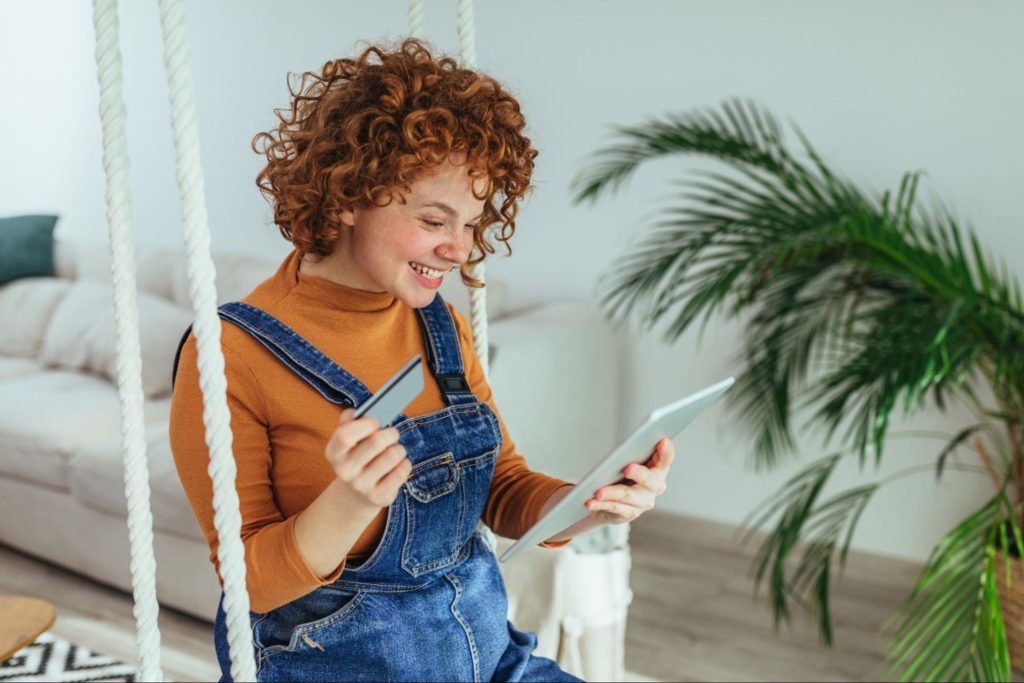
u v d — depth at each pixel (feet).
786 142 9.72
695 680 8.24
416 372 2.71
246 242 13.00
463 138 3.21
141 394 2.88
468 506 3.64
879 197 9.37
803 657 8.63
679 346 10.59
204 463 3.26
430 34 11.31
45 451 9.50
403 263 3.34
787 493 10.21
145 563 2.93
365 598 3.46
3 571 9.87
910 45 9.02
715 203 8.91
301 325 3.46
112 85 2.68
